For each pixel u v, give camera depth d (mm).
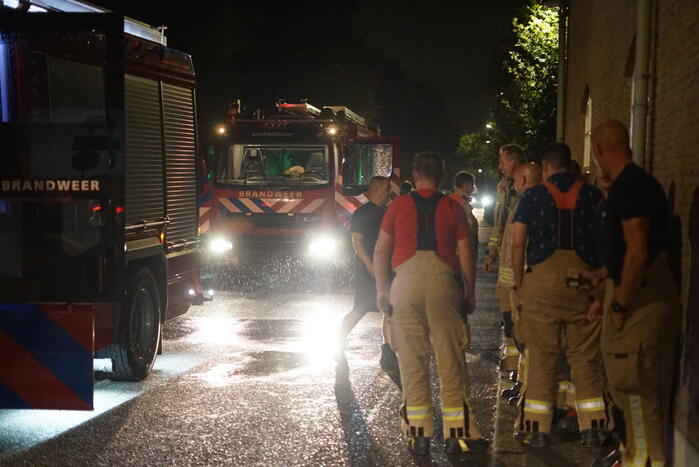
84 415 7023
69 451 6094
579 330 6113
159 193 8812
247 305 13094
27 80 7016
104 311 7109
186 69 9594
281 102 18234
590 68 14125
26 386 6688
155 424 6766
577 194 6023
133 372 8016
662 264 5066
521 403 6273
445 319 6043
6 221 7043
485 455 6078
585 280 5973
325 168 17281
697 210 5387
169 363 9016
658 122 6633
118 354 7840
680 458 5645
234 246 17453
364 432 6598
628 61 9852
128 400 7500
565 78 19094
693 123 5578
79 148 7000
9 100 7016
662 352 5109
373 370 8703
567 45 18891
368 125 22734
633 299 5039
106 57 6926
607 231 5152
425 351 6133
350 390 7875
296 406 7316
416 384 6094
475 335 10922
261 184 17328
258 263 17891
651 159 6848
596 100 13172
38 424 6770
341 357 8875
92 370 6656
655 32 6789
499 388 8062
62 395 6664
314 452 6113
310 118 17875
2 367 6699
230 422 6832
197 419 6910
